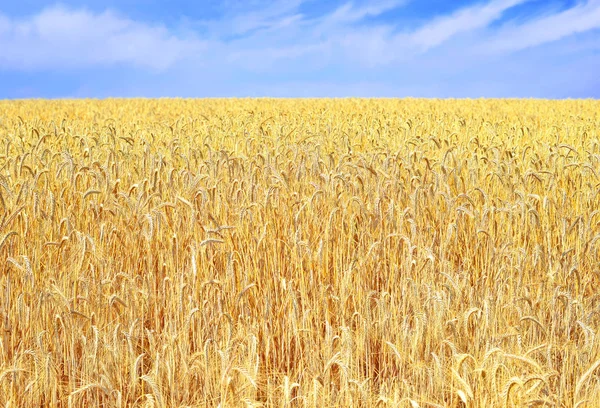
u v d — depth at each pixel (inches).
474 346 159.2
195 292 171.6
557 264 193.0
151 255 204.4
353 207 231.5
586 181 287.3
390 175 270.8
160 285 198.7
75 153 351.9
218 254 210.8
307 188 264.7
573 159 335.0
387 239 221.3
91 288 181.9
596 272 195.5
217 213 229.6
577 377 143.2
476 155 315.3
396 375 165.9
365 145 402.9
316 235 221.0
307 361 162.2
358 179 236.2
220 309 168.9
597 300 190.1
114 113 879.7
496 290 193.8
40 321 167.5
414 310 168.4
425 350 159.2
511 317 180.7
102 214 228.2
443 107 994.1
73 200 235.3
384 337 170.6
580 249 213.8
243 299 183.5
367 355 161.5
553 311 164.9
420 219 234.5
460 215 235.3
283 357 172.1
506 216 247.6
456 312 178.4
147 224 204.1
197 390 146.7
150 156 307.4
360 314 178.2
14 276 189.5
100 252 195.6
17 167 269.9
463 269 219.0
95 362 144.5
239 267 198.5
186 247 208.5
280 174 232.1
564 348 153.7
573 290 199.8
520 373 146.8
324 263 208.4
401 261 205.3
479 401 132.6
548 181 270.1
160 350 168.4
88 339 159.3
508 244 202.8
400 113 800.9
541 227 231.6
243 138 422.3
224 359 127.5
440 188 251.3
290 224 226.2
